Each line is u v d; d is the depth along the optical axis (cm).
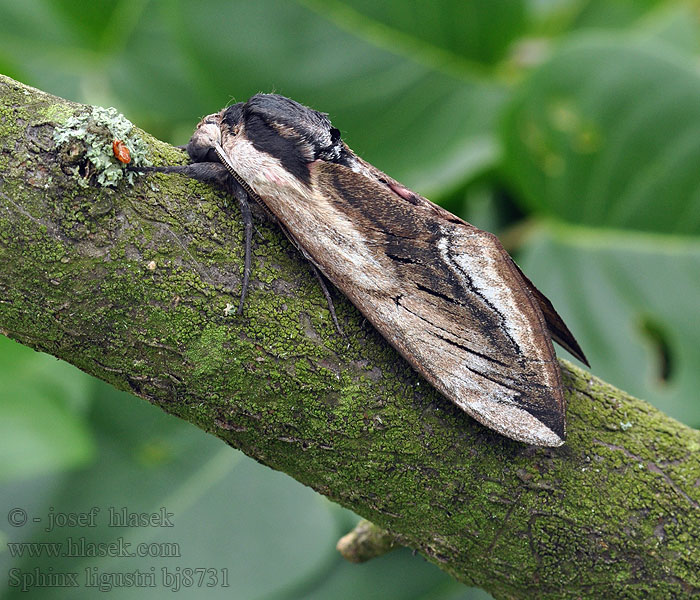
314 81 67
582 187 61
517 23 65
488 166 64
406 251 54
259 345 53
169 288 53
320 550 60
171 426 61
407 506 54
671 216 61
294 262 54
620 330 61
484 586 55
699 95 60
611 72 61
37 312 53
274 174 54
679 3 77
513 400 54
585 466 54
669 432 55
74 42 71
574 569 54
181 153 54
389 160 68
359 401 54
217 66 67
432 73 67
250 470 61
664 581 54
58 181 53
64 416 59
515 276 54
